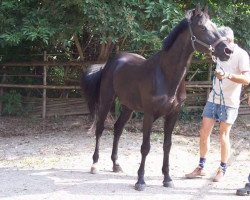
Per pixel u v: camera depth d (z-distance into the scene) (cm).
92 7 706
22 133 859
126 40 879
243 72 525
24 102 1003
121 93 571
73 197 492
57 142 782
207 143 570
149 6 725
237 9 838
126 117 602
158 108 512
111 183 547
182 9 822
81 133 858
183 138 826
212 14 780
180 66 498
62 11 738
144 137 524
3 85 981
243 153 724
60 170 606
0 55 991
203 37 479
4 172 593
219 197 498
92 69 640
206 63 963
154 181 560
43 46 977
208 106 562
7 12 757
